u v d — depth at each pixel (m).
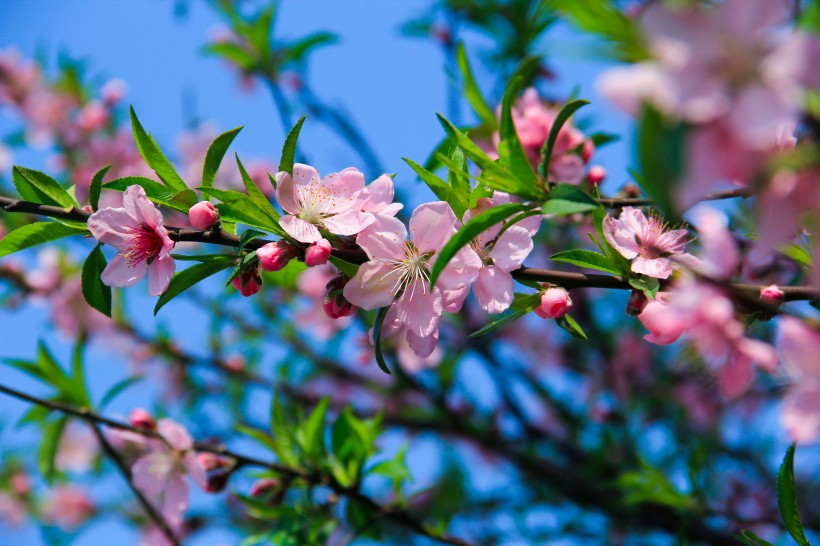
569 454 1.28
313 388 1.40
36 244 0.83
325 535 0.94
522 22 1.03
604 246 0.81
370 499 0.95
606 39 0.71
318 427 0.95
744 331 0.78
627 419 1.30
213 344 1.34
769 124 0.64
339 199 0.82
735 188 0.79
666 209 0.69
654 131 0.67
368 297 0.81
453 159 0.82
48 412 0.95
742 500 1.23
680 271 0.80
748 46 0.66
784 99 0.64
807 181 0.70
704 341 0.74
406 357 1.29
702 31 0.66
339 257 0.81
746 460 1.26
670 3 0.67
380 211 0.82
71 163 1.37
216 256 0.81
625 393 1.34
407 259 0.81
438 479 1.27
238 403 1.28
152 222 0.81
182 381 1.34
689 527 1.03
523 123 0.91
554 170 0.91
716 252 0.74
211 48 1.11
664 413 1.31
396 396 1.38
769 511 1.21
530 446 1.28
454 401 1.34
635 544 1.21
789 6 0.70
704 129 0.68
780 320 0.73
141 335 1.34
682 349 0.79
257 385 1.33
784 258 0.85
